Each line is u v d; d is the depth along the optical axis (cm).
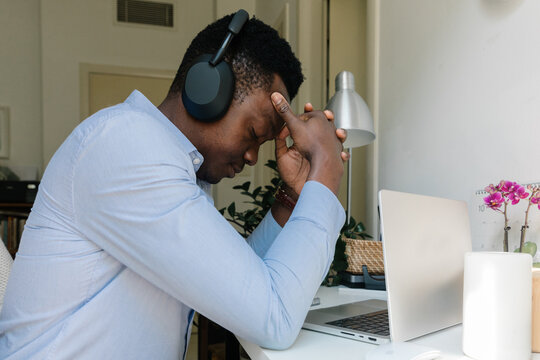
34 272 56
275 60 64
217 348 167
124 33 408
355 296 105
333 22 230
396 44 150
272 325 54
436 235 69
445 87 122
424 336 65
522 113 94
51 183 56
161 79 418
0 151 384
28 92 392
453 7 118
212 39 65
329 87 230
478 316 53
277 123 68
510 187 86
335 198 64
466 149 112
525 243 86
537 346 56
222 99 61
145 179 52
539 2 89
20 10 394
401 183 146
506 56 99
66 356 54
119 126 54
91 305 55
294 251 57
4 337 58
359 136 129
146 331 58
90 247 55
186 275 51
